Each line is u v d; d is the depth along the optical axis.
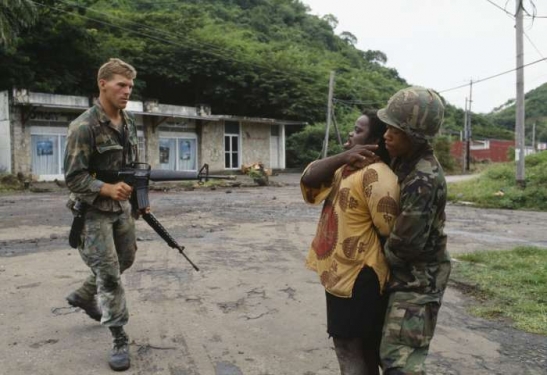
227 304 4.71
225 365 3.42
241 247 7.48
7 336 3.87
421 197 2.05
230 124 29.62
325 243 2.35
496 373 3.35
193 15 40.38
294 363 3.46
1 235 8.38
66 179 3.26
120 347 3.37
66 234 8.49
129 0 42.75
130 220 3.57
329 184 2.40
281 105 35.91
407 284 2.16
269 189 19.92
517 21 16.14
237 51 36.03
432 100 2.11
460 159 45.25
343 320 2.25
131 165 3.49
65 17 26.16
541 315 4.48
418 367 2.08
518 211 13.93
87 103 21.97
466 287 5.37
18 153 20.52
